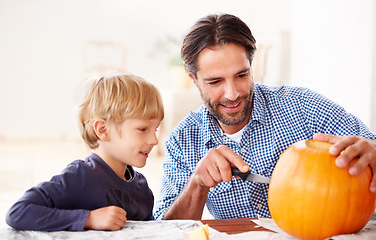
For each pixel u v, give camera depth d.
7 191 3.20
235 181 1.24
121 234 0.81
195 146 1.30
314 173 0.79
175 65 4.93
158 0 5.86
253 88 1.21
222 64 1.08
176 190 1.29
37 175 3.73
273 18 5.96
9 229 0.85
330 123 1.22
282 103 1.27
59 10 5.59
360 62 3.02
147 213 1.15
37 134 5.67
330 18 3.34
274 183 0.84
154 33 5.89
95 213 0.86
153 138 1.09
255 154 1.25
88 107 1.07
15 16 5.50
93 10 5.68
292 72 3.94
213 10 6.02
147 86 1.10
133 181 1.11
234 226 0.87
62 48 5.65
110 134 1.06
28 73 5.60
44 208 0.86
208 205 1.32
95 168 1.03
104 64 5.76
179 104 4.62
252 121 1.25
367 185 0.79
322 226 0.78
